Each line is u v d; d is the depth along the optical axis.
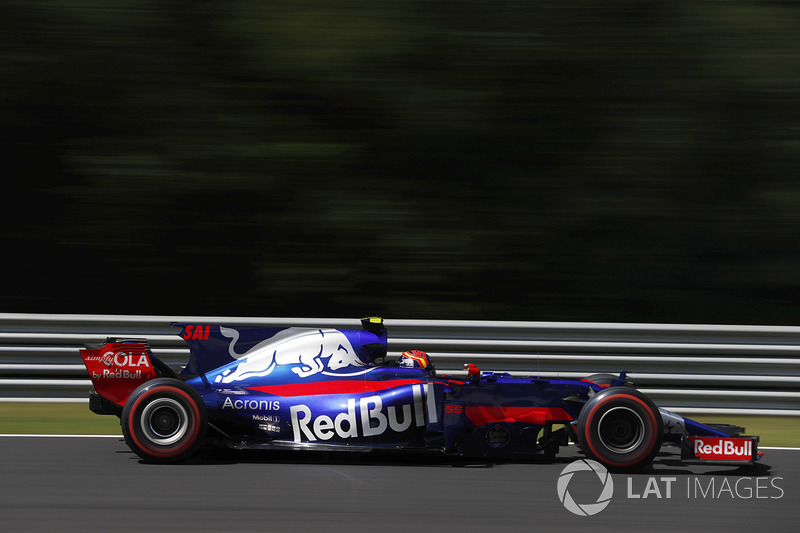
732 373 31.75
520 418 23.38
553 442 23.55
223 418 23.09
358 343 24.31
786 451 25.98
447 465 23.16
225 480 20.75
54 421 29.02
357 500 19.19
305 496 19.41
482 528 17.28
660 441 22.23
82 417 29.70
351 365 24.00
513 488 20.58
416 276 40.00
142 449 22.09
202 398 23.11
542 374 32.19
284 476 21.31
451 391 23.36
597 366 32.12
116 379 23.78
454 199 40.00
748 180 39.94
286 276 39.97
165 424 22.36
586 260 40.97
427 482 21.06
